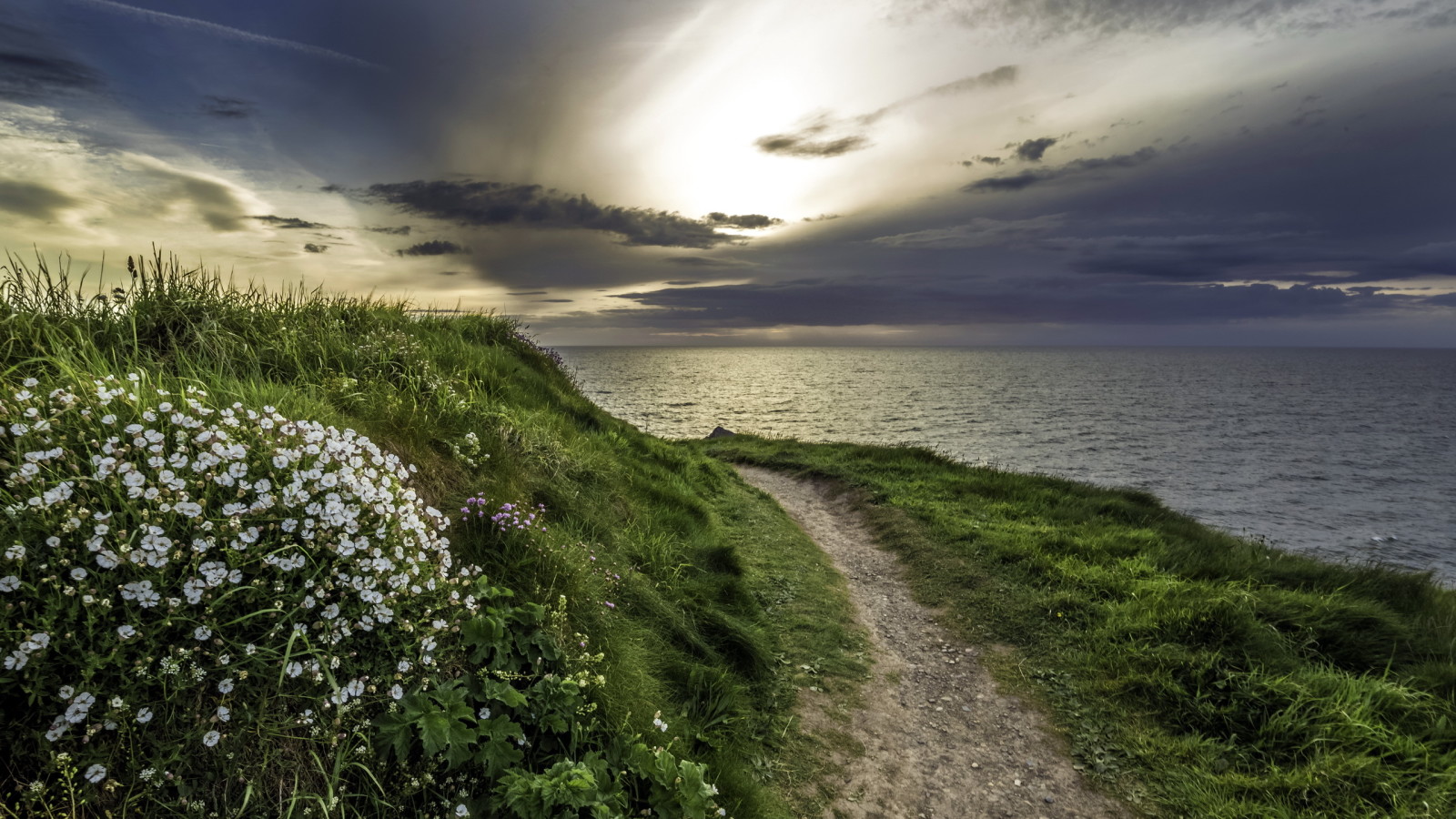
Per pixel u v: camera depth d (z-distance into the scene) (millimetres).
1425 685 5504
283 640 2713
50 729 2111
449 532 4441
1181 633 6395
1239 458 46969
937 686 6402
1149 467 42344
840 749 5211
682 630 5609
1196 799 4582
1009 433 55875
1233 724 5238
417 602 3271
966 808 4668
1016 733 5609
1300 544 26500
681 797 3357
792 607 7770
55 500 2326
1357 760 4555
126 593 2326
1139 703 5715
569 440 8438
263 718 2576
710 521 9508
